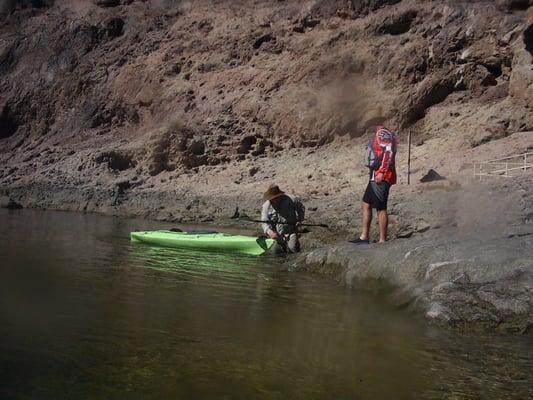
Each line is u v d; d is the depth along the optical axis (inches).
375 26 967.6
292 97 957.2
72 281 252.5
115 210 755.4
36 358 152.2
